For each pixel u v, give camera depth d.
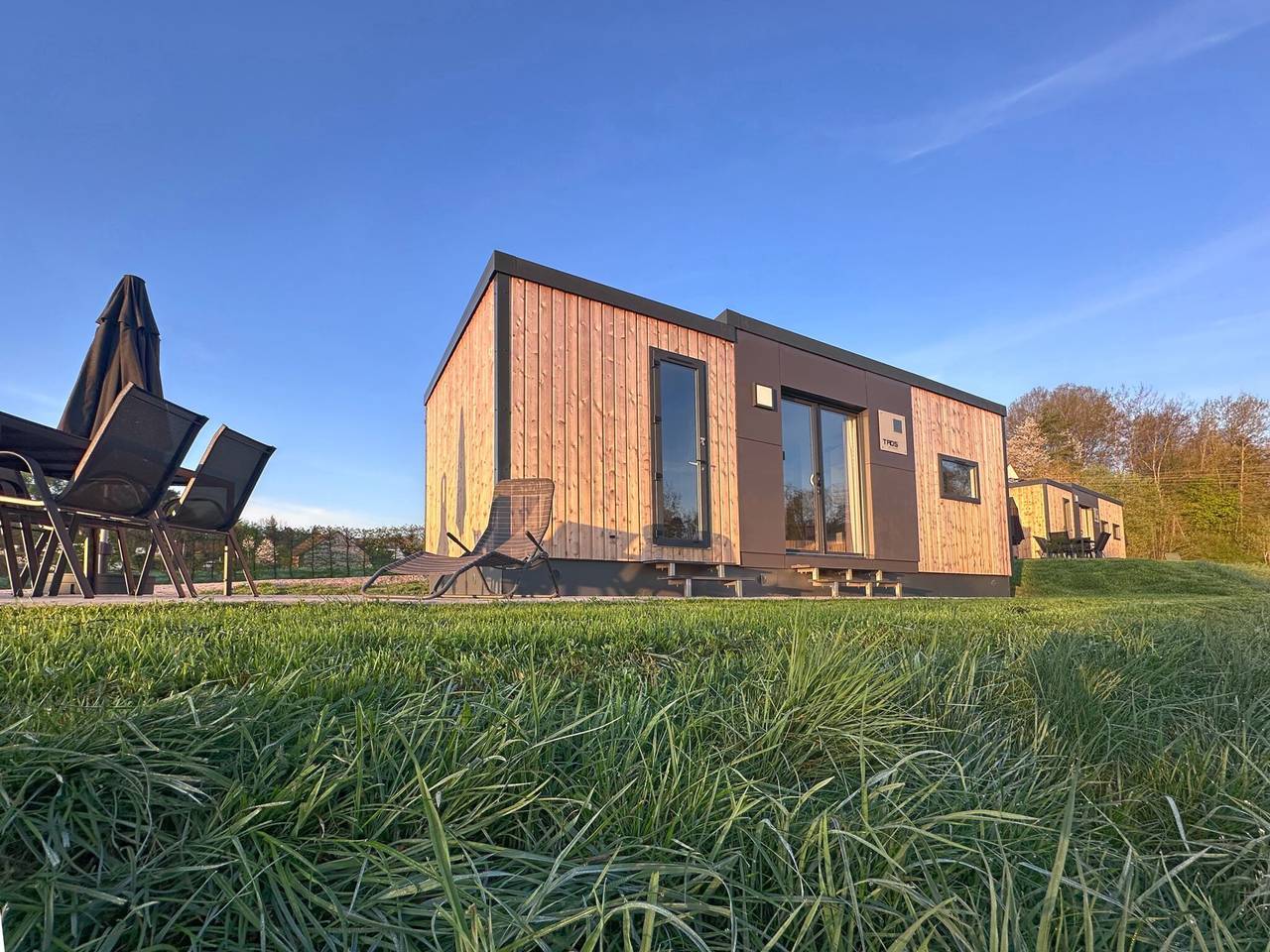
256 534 11.12
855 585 8.77
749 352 8.07
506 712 1.29
